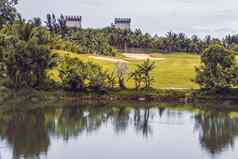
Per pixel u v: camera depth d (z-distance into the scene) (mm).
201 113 129375
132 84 166250
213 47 156125
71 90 152000
